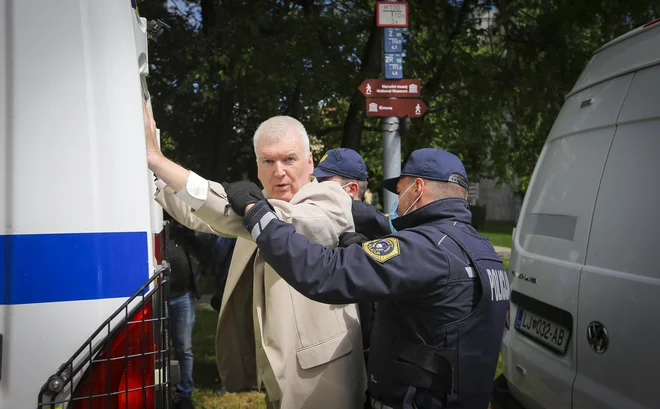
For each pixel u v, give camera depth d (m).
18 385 1.32
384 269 1.46
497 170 9.26
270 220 1.46
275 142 1.67
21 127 1.33
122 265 1.38
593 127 2.41
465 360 1.53
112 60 1.38
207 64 6.18
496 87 7.46
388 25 4.70
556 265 2.39
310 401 1.67
